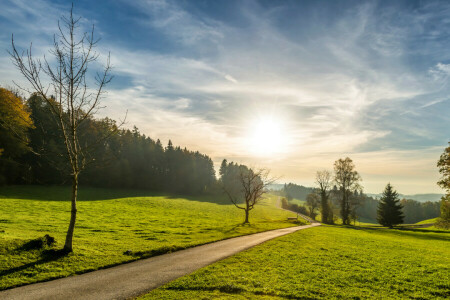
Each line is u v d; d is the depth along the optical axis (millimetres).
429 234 55562
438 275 17094
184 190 133500
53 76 15484
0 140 60281
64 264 14914
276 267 17109
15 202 47094
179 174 135375
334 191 78375
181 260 18078
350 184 75312
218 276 14406
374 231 56469
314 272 16281
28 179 75500
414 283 15117
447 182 44594
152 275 14477
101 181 100000
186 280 13461
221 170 178000
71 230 16828
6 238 16734
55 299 10766
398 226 76125
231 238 29656
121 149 112125
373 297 12453
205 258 18844
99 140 18109
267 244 25938
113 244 21016
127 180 107250
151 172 124625
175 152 142625
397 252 26219
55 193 71625
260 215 84812
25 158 75875
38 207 44344
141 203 72938
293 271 16250
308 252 22938
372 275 16406
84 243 19906
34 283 12438
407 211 194000
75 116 16844
